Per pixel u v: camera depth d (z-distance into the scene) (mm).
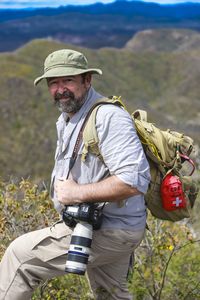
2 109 107688
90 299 4387
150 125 3414
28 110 108688
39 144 94125
